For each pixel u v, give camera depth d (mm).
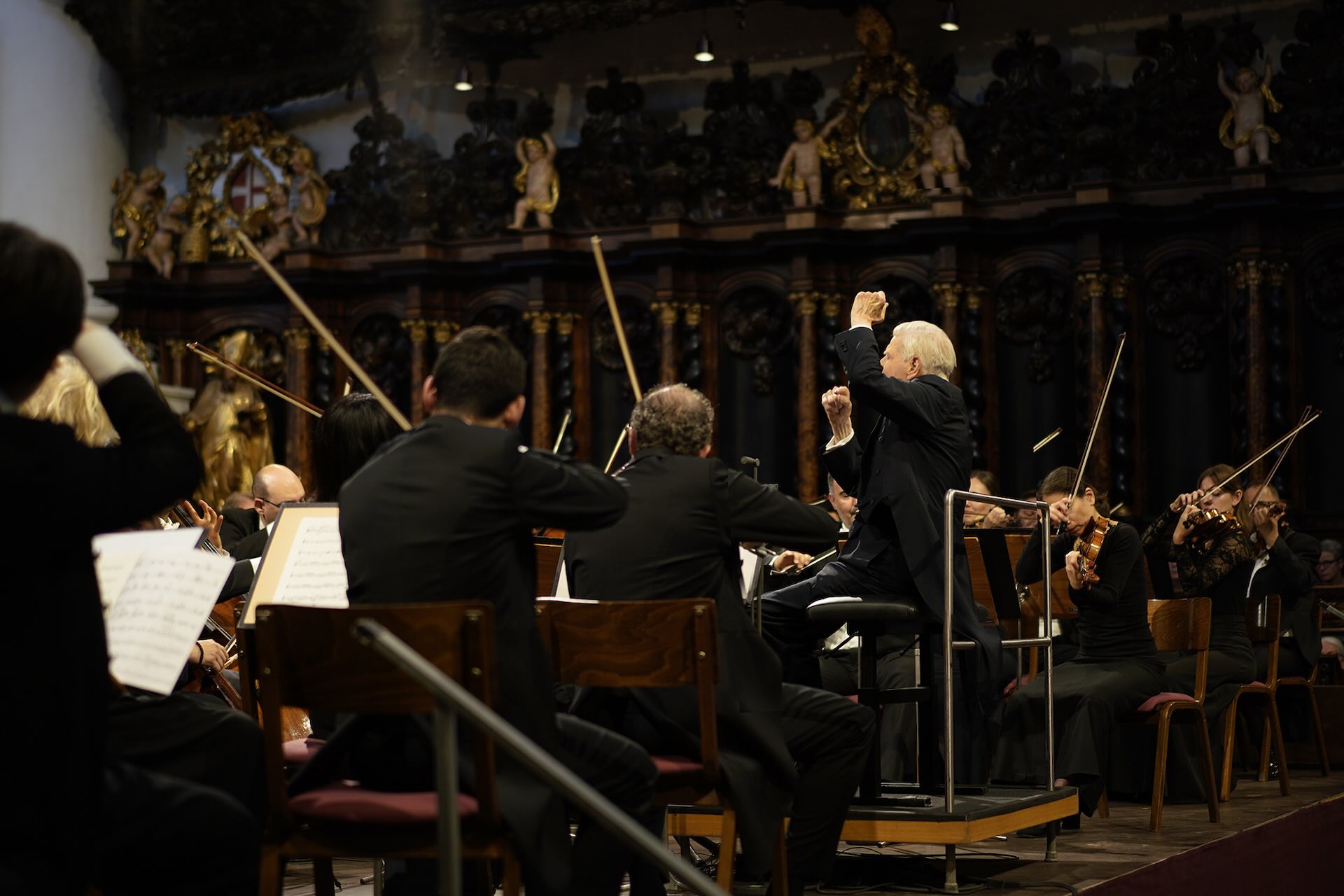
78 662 3268
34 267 3283
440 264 20844
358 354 21812
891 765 8836
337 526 5090
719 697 5109
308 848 4133
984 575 8055
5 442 3232
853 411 19109
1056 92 18578
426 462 4355
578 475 4445
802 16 20312
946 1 19422
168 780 3910
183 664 4184
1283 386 17016
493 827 3992
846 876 6434
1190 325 17812
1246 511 11531
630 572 5289
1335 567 16031
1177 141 17828
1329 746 12047
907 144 19172
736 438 19891
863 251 19172
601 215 20703
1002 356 18688
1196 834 7789
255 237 22188
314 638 3979
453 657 3865
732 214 20016
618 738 4590
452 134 22047
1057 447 18422
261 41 21703
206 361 22016
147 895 3910
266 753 4094
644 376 20391
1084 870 6531
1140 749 9547
